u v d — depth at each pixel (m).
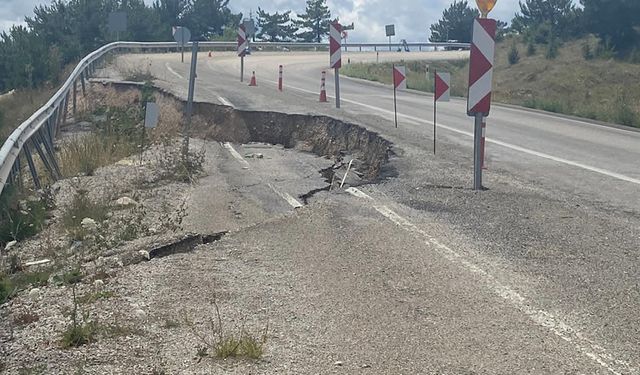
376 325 6.03
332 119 19.50
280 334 5.89
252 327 6.04
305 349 5.59
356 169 15.69
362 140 17.53
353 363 5.33
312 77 41.06
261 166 16.03
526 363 5.30
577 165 13.75
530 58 59.12
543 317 6.11
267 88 29.45
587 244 8.16
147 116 17.02
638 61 52.88
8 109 28.72
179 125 21.14
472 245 8.15
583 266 7.39
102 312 6.38
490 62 10.87
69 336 5.71
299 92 29.19
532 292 6.68
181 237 8.81
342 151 17.80
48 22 50.16
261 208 11.79
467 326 5.96
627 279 7.00
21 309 6.63
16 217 10.77
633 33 56.66
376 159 15.71
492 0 10.73
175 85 27.67
